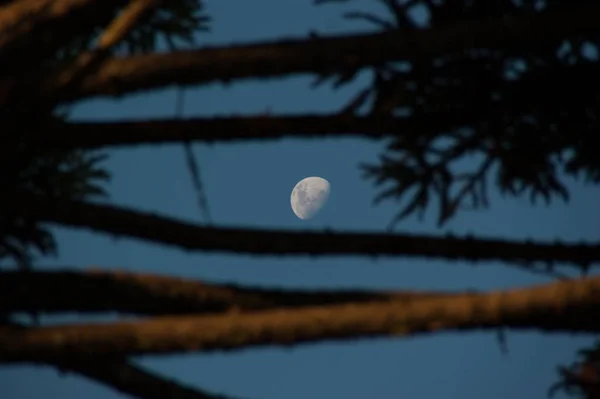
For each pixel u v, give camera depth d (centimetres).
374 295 1186
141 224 1236
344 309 1066
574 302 1040
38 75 1136
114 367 1184
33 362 1120
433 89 1474
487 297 1062
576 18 1155
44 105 1156
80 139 1228
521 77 1475
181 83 1173
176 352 1086
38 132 1207
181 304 1219
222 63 1155
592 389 1602
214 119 1230
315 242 1241
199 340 1071
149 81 1162
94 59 1112
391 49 1166
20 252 1606
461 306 1055
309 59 1162
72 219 1235
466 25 1172
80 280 1202
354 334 1063
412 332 1059
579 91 1477
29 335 1090
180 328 1077
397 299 1175
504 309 1049
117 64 1154
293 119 1253
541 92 1476
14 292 1182
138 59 1154
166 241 1245
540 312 1049
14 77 1130
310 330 1059
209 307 1215
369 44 1162
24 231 1587
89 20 1112
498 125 1546
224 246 1240
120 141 1236
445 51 1177
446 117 1382
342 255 1259
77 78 1127
